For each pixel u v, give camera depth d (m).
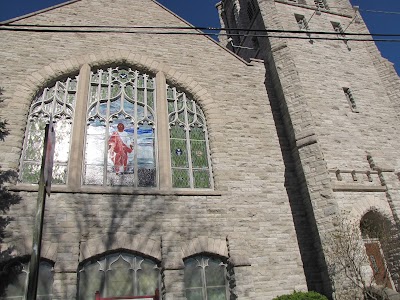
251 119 15.95
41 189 7.42
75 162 12.60
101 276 11.19
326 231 13.05
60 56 14.73
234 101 16.20
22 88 13.52
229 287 12.27
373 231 14.43
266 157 15.12
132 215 12.12
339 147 16.03
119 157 13.58
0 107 12.88
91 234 11.43
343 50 20.42
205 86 16.12
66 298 10.26
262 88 17.20
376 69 20.33
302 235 13.87
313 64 18.81
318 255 13.41
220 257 12.62
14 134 12.55
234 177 14.15
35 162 12.68
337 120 16.95
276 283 12.62
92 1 16.73
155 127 14.62
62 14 15.91
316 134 15.13
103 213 11.88
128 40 16.16
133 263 11.62
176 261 11.70
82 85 14.33
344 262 12.31
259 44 20.59
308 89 17.58
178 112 15.29
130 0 17.44
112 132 14.02
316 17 21.59
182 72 16.11
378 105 18.59
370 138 17.02
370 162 16.16
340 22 22.05
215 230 12.78
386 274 12.52
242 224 13.23
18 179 12.12
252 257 12.80
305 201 14.33
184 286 11.73
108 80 15.16
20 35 14.70
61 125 13.59
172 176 13.80
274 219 13.80
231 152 14.72
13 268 10.67
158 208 12.52
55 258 10.77
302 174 14.59
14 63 13.98
